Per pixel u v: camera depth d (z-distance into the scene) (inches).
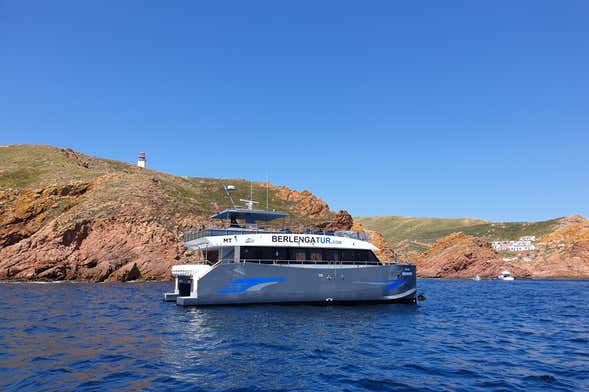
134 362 515.2
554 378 483.5
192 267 1091.3
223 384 432.1
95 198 2834.6
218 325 800.9
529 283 3225.9
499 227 7081.7
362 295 1123.9
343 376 473.7
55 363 502.0
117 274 2388.0
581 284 3090.6
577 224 4899.1
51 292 1574.8
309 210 4069.9
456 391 426.6
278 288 1042.7
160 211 2933.1
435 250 4697.3
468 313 1138.7
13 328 741.9
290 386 431.5
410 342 692.7
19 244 2395.4
